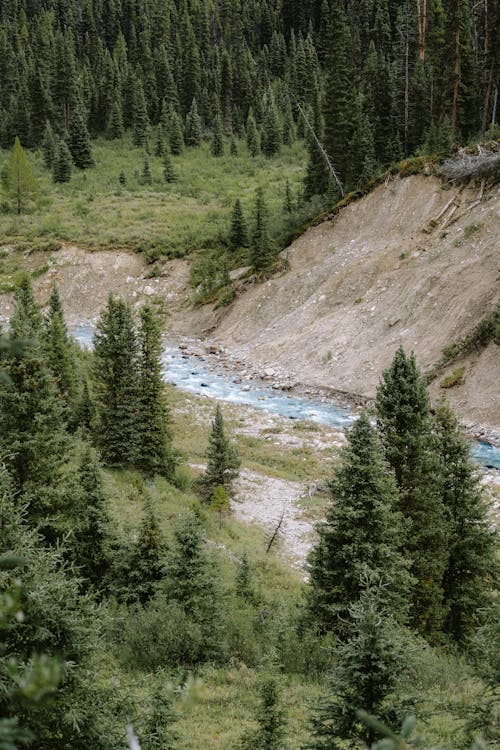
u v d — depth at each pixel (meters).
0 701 6.38
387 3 139.38
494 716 8.31
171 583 17.06
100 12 160.38
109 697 8.38
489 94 67.94
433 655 15.27
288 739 10.67
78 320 80.06
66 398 36.38
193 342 70.00
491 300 48.00
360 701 8.21
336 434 42.78
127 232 89.06
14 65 133.38
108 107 125.50
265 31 164.00
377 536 16.53
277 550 27.38
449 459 20.50
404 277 56.25
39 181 105.00
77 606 8.49
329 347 55.88
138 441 32.53
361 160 71.38
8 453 16.14
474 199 58.97
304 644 16.34
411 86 75.25
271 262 71.12
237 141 121.62
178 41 146.88
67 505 17.34
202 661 15.88
